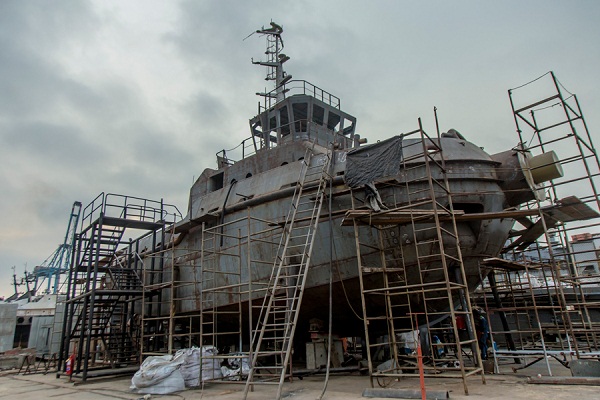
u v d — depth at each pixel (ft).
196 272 55.06
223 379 41.65
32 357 73.00
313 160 44.78
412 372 40.68
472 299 52.70
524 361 47.50
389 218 33.99
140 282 60.95
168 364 38.40
